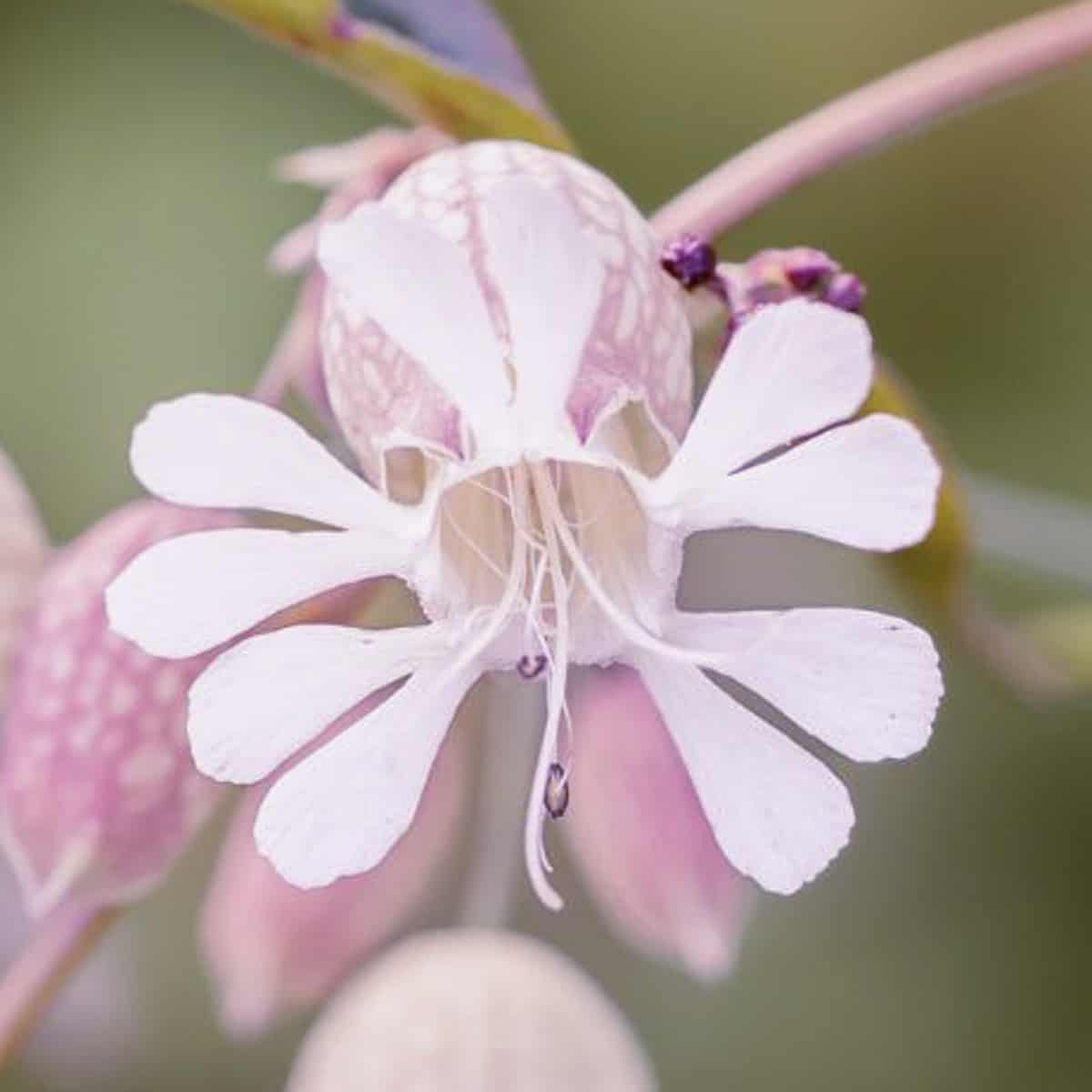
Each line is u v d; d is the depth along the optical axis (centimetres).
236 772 14
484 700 17
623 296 14
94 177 24
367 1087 17
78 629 16
